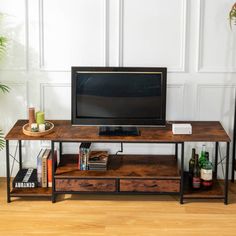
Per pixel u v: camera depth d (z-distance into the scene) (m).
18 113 4.49
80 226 3.73
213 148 4.54
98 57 4.35
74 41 4.32
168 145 4.55
